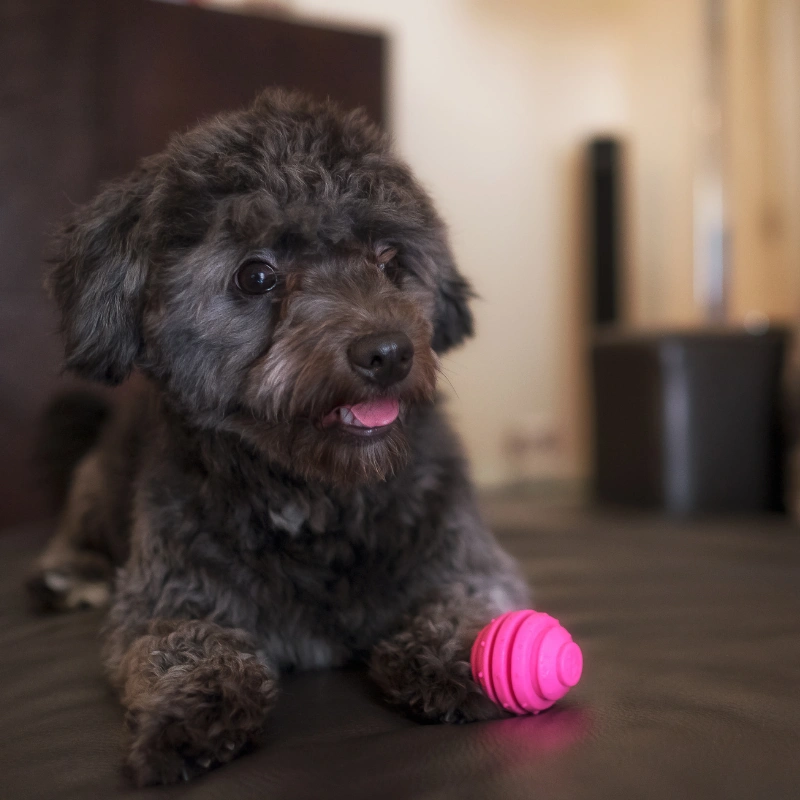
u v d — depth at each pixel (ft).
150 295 1.38
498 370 4.34
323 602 1.32
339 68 3.42
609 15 4.53
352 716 1.16
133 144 3.09
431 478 1.43
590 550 2.07
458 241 4.21
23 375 2.93
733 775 0.97
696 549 2.06
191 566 1.33
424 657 1.19
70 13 2.96
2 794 1.01
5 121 2.89
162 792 0.99
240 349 1.36
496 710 1.14
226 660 1.17
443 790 0.95
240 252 1.34
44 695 1.29
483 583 1.40
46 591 1.75
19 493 2.94
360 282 1.37
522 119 4.34
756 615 1.53
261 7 3.51
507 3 4.27
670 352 2.77
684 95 4.15
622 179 4.27
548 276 4.44
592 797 0.93
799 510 3.04
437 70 4.11
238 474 1.34
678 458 2.80
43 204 2.95
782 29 3.48
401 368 1.29
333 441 1.30
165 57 3.11
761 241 3.62
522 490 4.10
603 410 3.12
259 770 1.00
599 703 1.16
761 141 3.62
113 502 1.77
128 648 1.29
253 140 1.38
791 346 2.87
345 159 1.40
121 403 2.24
